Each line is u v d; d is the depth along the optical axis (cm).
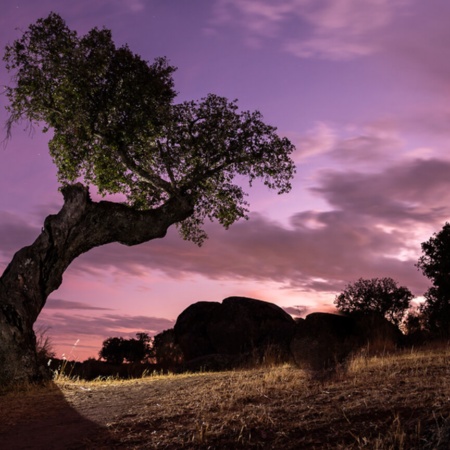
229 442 684
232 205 1831
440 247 2188
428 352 1355
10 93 1606
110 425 840
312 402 809
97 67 1554
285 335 1909
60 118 1631
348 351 1493
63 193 1580
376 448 587
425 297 2208
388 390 814
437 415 638
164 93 1678
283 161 1759
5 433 884
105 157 1708
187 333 2373
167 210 1677
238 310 2283
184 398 980
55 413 1005
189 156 1720
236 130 1730
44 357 1612
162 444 712
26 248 1552
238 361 1877
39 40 1570
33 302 1522
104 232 1602
